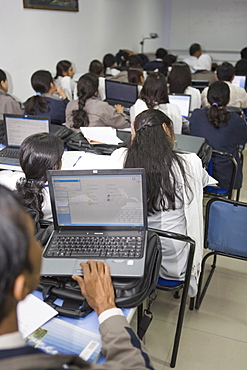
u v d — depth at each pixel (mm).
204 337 1933
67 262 1192
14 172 2205
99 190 1248
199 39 9047
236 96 3947
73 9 5531
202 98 4059
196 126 2771
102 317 990
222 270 2451
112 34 7008
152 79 2865
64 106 3318
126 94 3938
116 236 1273
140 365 844
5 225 553
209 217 1855
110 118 3076
